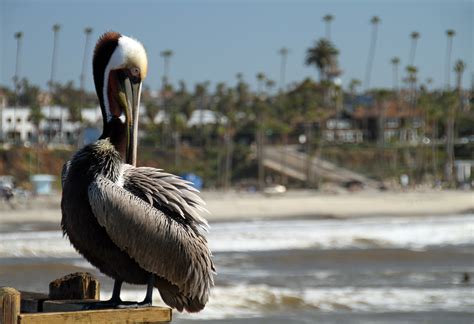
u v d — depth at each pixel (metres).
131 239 5.41
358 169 115.50
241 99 141.38
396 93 136.25
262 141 113.31
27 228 43.69
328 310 16.14
